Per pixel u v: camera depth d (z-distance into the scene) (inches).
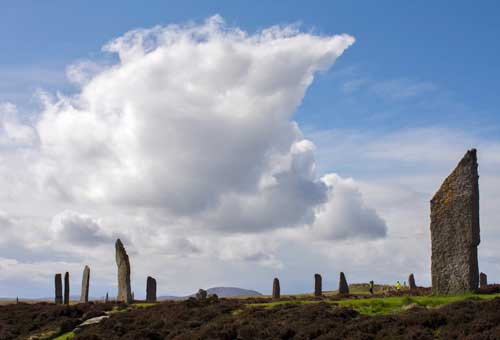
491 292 1571.1
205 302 1991.9
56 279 2817.4
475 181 1615.4
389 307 1539.1
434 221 1653.5
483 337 1050.1
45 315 2126.0
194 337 1411.2
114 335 1631.4
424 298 1576.0
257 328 1413.6
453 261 1606.8
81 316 2119.8
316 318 1441.9
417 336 1139.3
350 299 1972.2
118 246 2568.9
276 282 2445.9
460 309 1304.1
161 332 1590.8
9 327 1995.6
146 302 2522.1
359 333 1226.0
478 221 1609.3
